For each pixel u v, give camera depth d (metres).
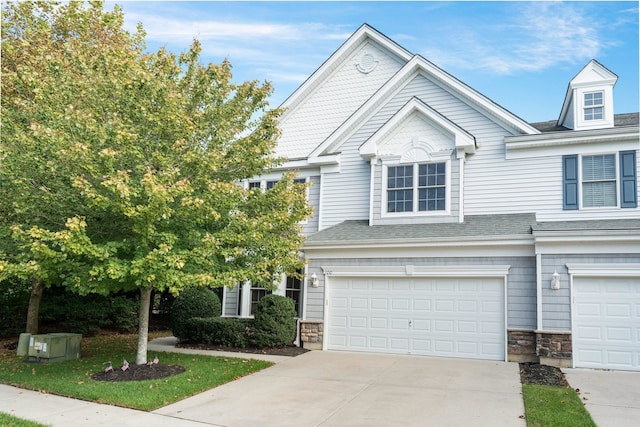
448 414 7.59
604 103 14.20
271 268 11.59
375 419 7.41
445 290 12.98
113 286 9.91
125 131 8.71
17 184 8.98
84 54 11.05
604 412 7.58
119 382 9.49
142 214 8.62
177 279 9.10
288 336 14.07
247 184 18.39
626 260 10.99
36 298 14.41
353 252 14.09
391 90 16.62
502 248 12.34
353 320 13.92
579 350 11.18
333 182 17.02
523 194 14.40
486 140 15.10
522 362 11.73
